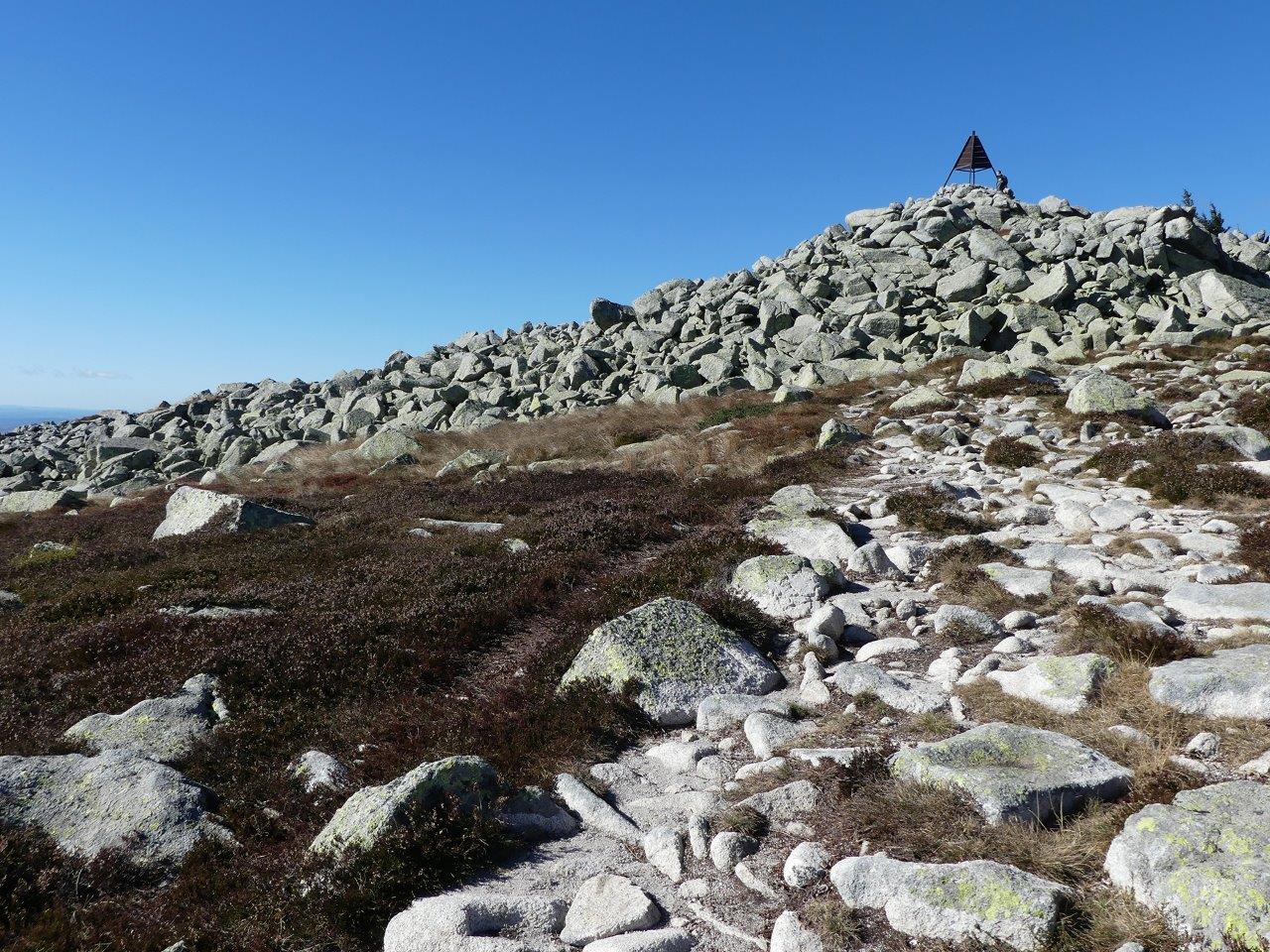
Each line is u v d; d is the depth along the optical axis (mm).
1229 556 7707
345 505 17953
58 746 5801
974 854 3654
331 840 4312
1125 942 3027
